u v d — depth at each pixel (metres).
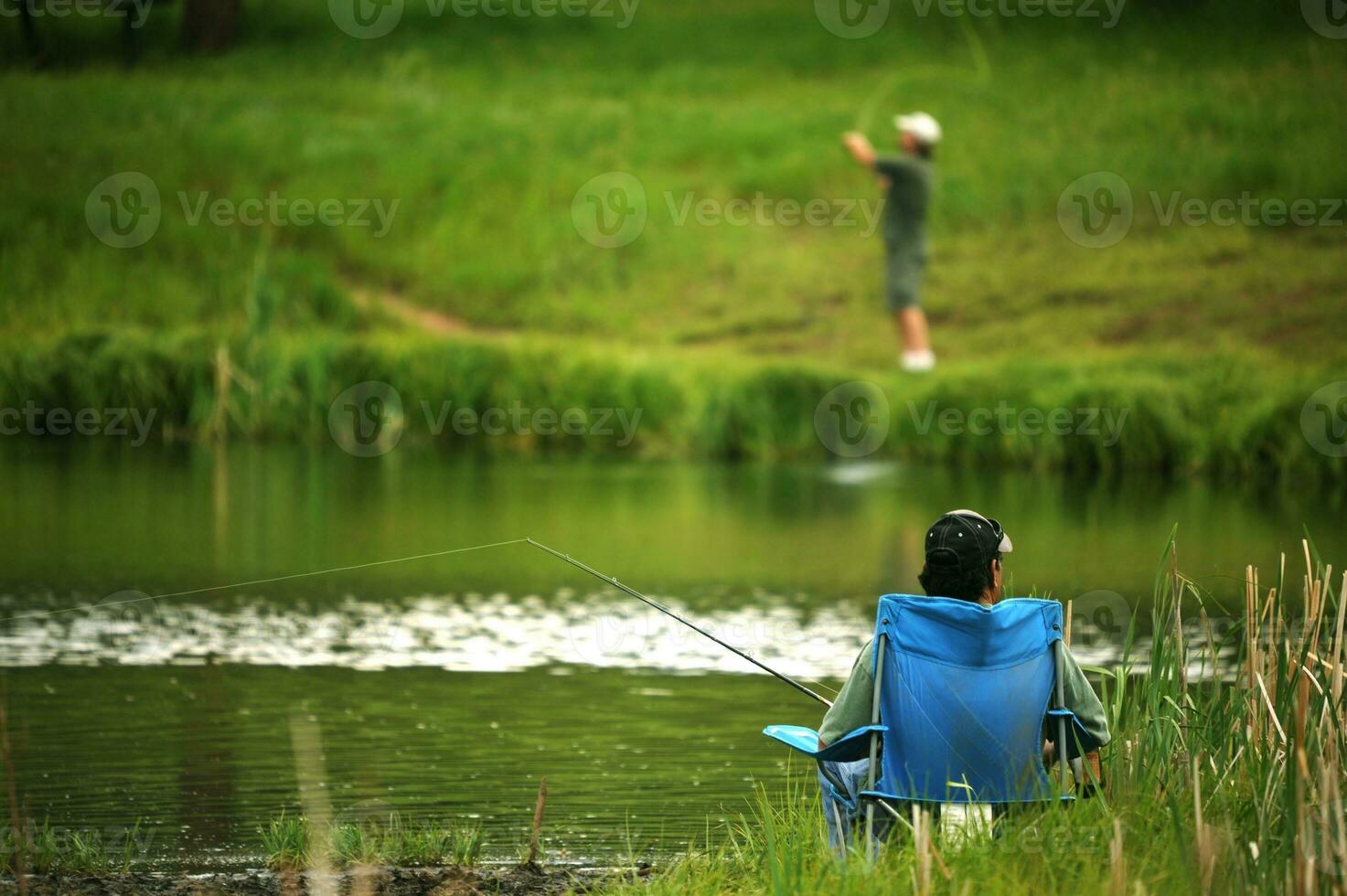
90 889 13.27
